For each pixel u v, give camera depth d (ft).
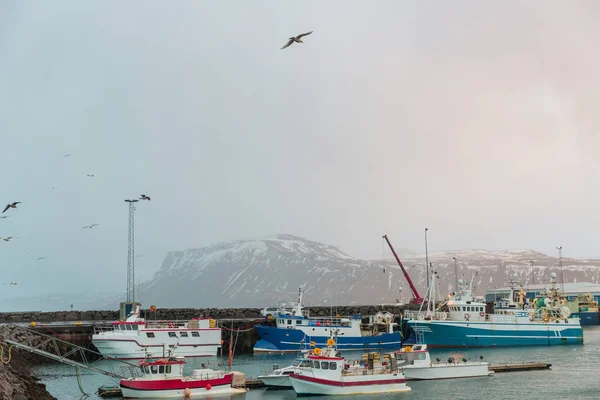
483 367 302.66
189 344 369.09
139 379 245.86
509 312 431.02
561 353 389.39
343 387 256.32
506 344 415.85
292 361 360.07
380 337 410.93
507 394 261.24
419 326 407.85
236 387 264.11
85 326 382.22
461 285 437.58
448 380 290.76
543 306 461.37
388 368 270.46
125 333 352.08
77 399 250.37
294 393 261.03
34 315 471.62
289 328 401.49
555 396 257.75
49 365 344.08
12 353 328.29
